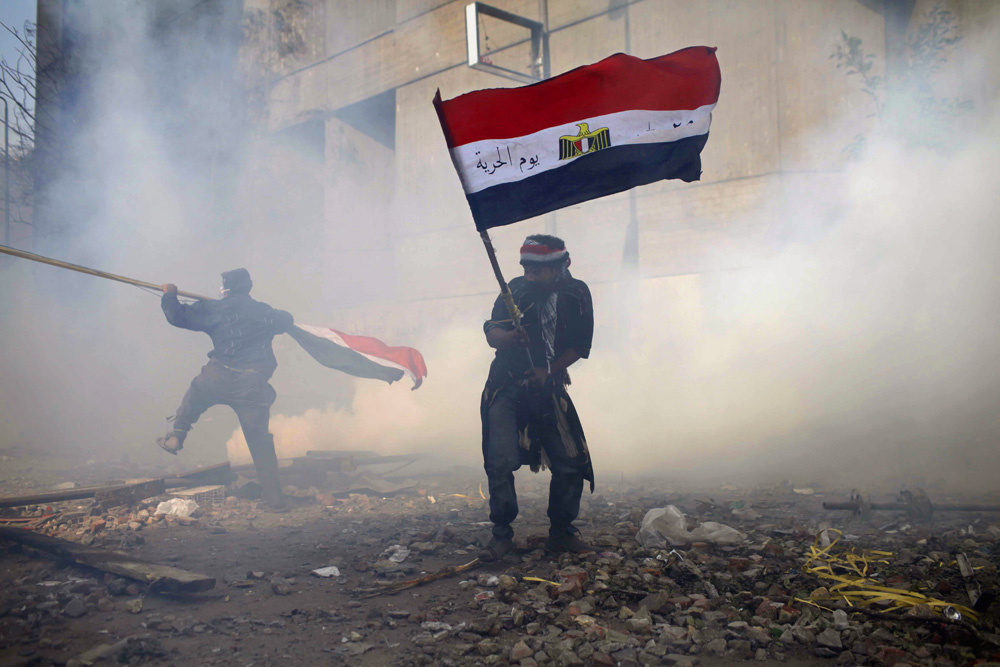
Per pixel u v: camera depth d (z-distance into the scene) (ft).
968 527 13.93
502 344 12.41
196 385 18.29
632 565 12.03
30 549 13.01
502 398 13.02
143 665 8.54
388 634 9.59
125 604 10.55
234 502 18.74
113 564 11.50
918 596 10.00
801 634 9.04
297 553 13.75
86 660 8.54
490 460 12.88
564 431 12.88
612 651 8.86
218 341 18.40
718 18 34.14
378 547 14.17
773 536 13.93
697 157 11.60
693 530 13.76
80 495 17.48
